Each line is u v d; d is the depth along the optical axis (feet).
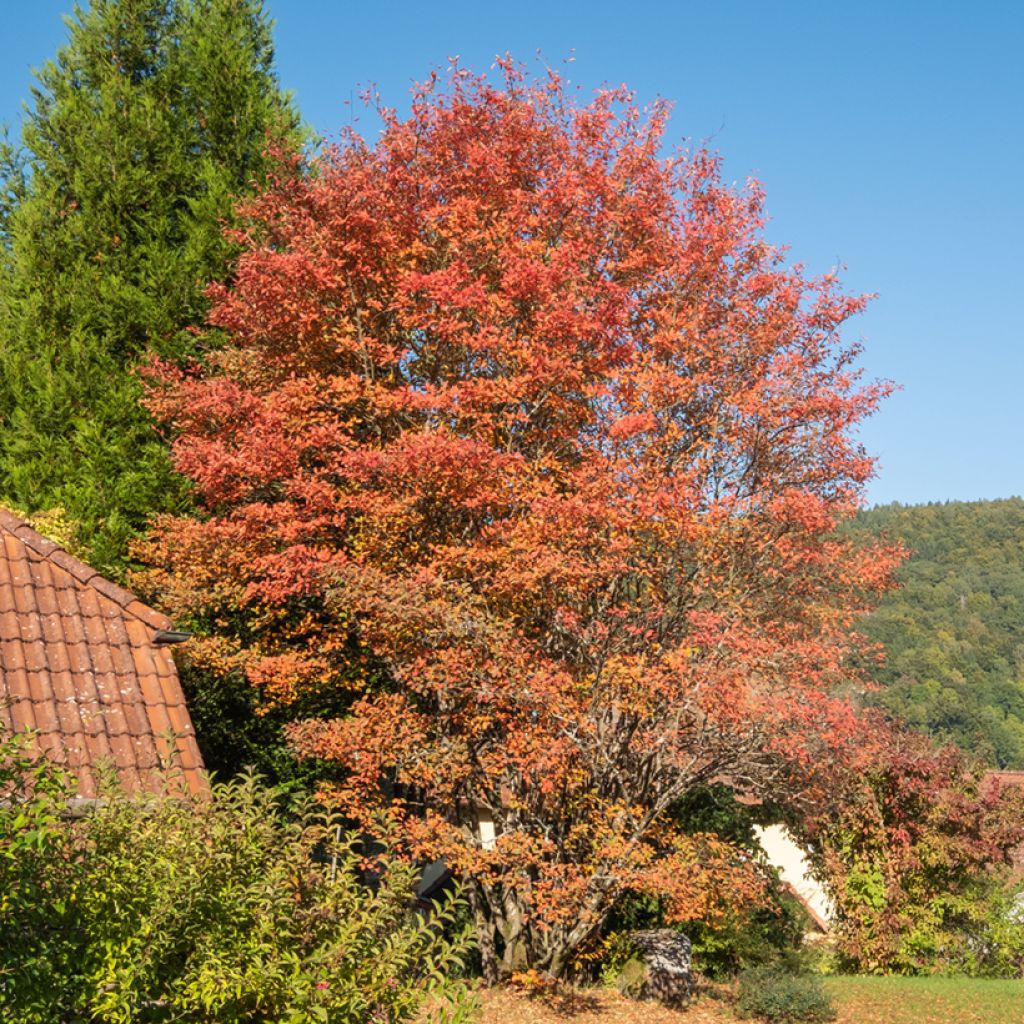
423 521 54.39
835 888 67.97
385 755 48.96
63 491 60.59
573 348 52.21
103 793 22.95
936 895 66.95
